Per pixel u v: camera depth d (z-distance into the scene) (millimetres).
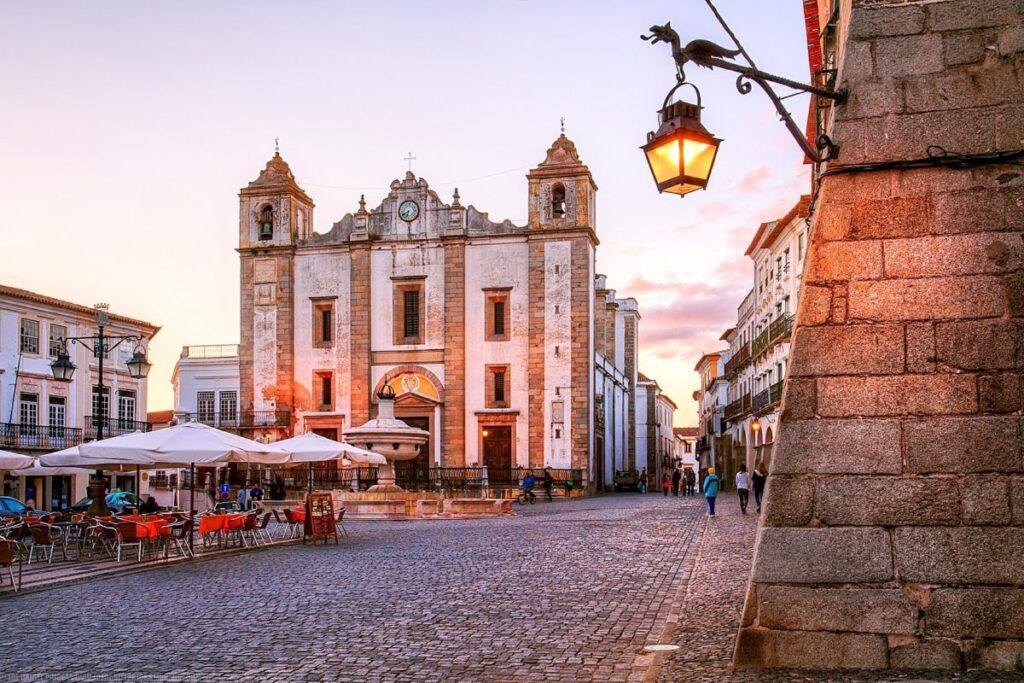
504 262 58562
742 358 65750
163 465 24938
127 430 61719
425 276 59531
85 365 58531
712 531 24406
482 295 58594
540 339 57531
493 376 58219
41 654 10219
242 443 22844
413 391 58844
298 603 13586
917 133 8508
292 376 60375
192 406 76875
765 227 54062
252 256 61219
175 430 21781
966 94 8461
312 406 60000
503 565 17984
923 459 8227
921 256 8438
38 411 54406
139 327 64188
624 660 9383
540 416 57156
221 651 10172
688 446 157875
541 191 58094
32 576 17281
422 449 58719
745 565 16312
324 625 11656
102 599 14516
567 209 57812
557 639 10500
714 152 7754
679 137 7609
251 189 61562
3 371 51812
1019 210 8328
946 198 8445
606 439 73188
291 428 60000
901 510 8211
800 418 8469
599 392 68125
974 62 8477
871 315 8461
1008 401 8164
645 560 18312
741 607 11836
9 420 52219
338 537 26297
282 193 61188
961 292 8344
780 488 8430
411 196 60125
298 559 20375
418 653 9883
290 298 60625
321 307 60719
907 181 8523
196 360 77000
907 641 8086
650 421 103188
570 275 57500
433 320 59219
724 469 78562
